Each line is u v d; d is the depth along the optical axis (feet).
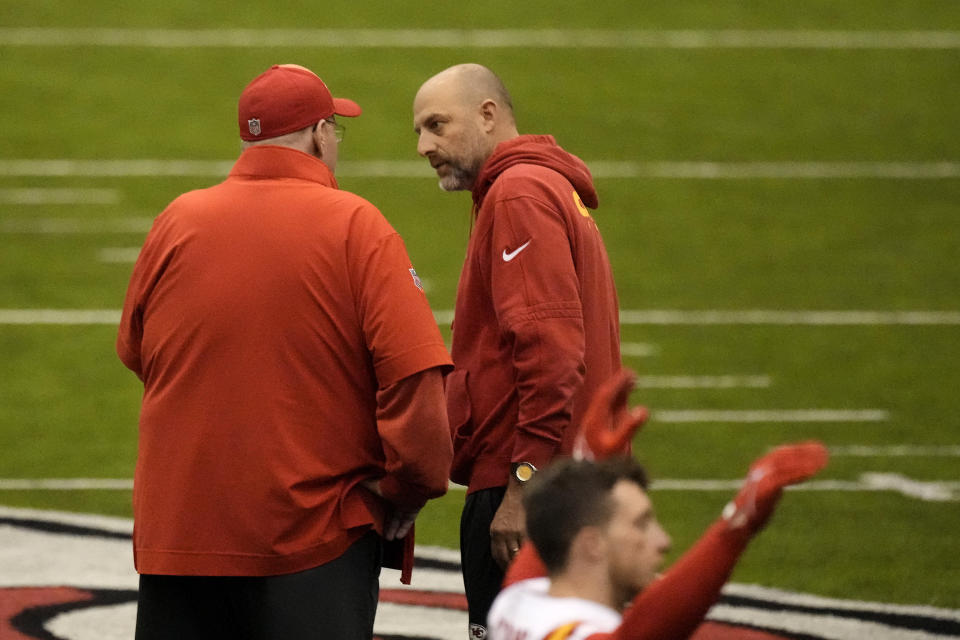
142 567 45.68
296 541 44.78
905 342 133.90
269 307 44.83
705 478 98.78
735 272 155.02
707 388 120.67
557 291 48.65
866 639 68.90
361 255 45.29
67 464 102.63
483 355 51.31
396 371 44.57
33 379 122.52
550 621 31.32
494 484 50.83
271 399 44.68
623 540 31.99
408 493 45.65
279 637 44.70
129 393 120.06
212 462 44.62
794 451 29.58
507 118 53.98
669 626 29.96
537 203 49.47
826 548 84.94
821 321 140.05
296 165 46.68
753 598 75.61
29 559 80.74
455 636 68.03
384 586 76.48
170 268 45.80
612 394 35.78
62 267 153.17
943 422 112.16
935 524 89.66
